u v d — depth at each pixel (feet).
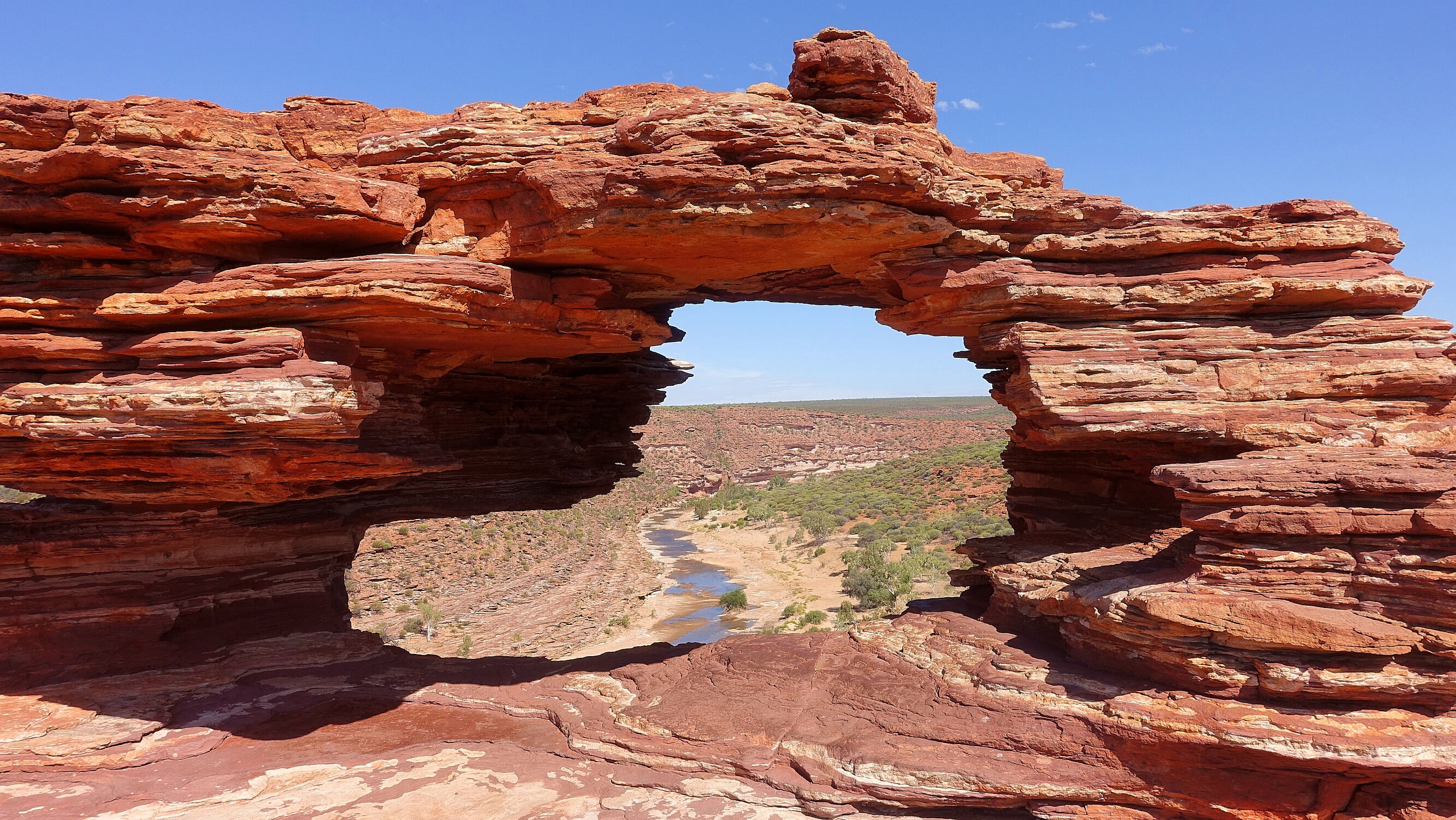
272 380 37.37
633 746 42.68
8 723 43.34
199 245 41.16
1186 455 48.83
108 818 36.60
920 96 45.42
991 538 58.08
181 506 51.88
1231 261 47.47
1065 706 39.04
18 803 37.55
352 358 43.42
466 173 43.29
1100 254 48.44
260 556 57.57
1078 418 44.98
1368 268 45.85
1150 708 36.60
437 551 165.37
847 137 41.16
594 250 44.34
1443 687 33.65
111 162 37.96
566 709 48.14
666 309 65.21
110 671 49.75
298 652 55.83
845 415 537.65
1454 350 44.16
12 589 49.01
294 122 44.45
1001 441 308.81
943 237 46.50
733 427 479.82
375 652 58.34
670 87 43.62
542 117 44.21
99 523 50.55
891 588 156.15
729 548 232.73
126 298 39.81
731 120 39.60
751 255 46.98
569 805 38.63
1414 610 34.42
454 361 54.75
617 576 182.50
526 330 46.57
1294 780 34.55
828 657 50.85
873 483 295.28
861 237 43.83
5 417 39.63
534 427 69.92
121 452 41.22
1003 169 48.44
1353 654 34.63
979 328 50.19
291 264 39.65
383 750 43.86
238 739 44.52
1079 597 42.42
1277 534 37.45
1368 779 33.76
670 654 56.95
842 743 40.47
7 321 40.11
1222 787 35.24
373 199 41.14
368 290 39.01
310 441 41.22
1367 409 44.14
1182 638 37.52
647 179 39.27
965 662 45.88
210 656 53.42
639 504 318.45
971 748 39.11
